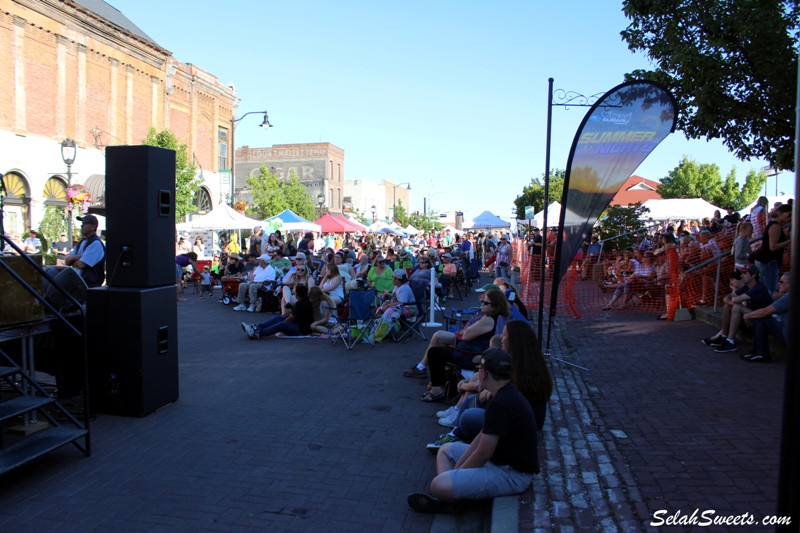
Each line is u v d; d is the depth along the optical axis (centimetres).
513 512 397
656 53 1030
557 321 1214
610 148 769
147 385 641
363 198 7862
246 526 404
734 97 948
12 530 397
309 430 597
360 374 828
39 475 487
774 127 948
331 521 413
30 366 565
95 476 486
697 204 2158
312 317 1143
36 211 2323
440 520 418
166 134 2723
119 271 651
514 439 421
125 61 2836
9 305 534
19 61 2245
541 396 507
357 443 562
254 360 919
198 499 445
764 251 903
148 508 430
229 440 569
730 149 1043
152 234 648
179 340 1093
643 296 1319
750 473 450
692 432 543
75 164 2517
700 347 902
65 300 639
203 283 1883
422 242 3356
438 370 692
